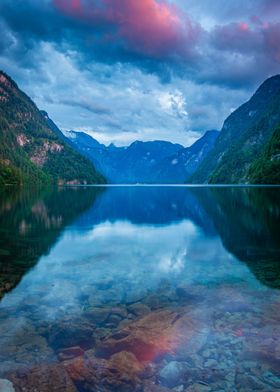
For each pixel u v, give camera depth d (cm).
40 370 700
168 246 2127
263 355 760
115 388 654
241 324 925
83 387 657
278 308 1038
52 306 1066
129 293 1206
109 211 4691
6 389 620
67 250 2012
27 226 3067
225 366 724
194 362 741
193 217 3784
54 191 12231
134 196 8912
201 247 2077
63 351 786
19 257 1809
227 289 1232
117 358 746
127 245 2169
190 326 911
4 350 790
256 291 1209
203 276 1423
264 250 1958
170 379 681
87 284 1316
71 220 3562
